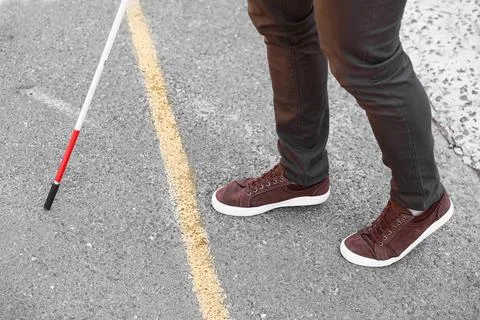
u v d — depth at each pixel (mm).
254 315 2439
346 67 1942
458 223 2719
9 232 2691
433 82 3215
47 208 2750
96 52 3463
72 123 3119
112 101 3213
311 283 2531
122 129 3092
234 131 3090
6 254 2617
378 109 2023
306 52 2232
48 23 3621
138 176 2902
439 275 2551
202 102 3217
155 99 3225
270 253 2625
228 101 3223
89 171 2916
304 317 2434
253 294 2498
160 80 3314
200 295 2498
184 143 3037
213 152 3004
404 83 1984
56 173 2914
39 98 3236
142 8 3686
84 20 3635
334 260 2600
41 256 2613
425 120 2090
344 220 2740
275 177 2664
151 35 3539
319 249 2639
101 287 2520
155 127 3104
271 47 2264
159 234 2691
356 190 2850
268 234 2688
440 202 2436
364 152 3002
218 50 3475
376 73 1930
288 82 2311
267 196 2693
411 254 2613
